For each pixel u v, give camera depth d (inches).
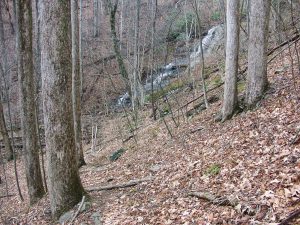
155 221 242.8
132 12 1175.6
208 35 933.2
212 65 759.1
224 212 215.6
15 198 486.6
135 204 286.4
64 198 307.4
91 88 989.2
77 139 522.0
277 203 195.9
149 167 381.1
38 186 393.7
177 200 259.8
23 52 369.7
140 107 783.1
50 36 281.0
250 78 383.2
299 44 488.1
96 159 561.9
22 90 378.6
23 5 358.6
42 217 332.8
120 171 420.8
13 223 361.4
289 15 621.0
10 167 704.4
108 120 824.9
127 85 820.0
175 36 1003.9
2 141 821.9
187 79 763.4
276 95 364.8
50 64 285.7
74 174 311.7
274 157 250.5
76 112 519.2
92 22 1360.7
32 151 388.2
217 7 951.6
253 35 373.1
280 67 450.9
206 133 394.6
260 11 365.7
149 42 1010.1
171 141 441.4
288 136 272.1
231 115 396.2
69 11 284.7
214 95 552.1
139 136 574.2
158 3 1180.5
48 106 294.2
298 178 210.2
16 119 922.7
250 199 212.5
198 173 289.4
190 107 579.2
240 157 280.1
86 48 1156.5
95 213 293.9
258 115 347.6
